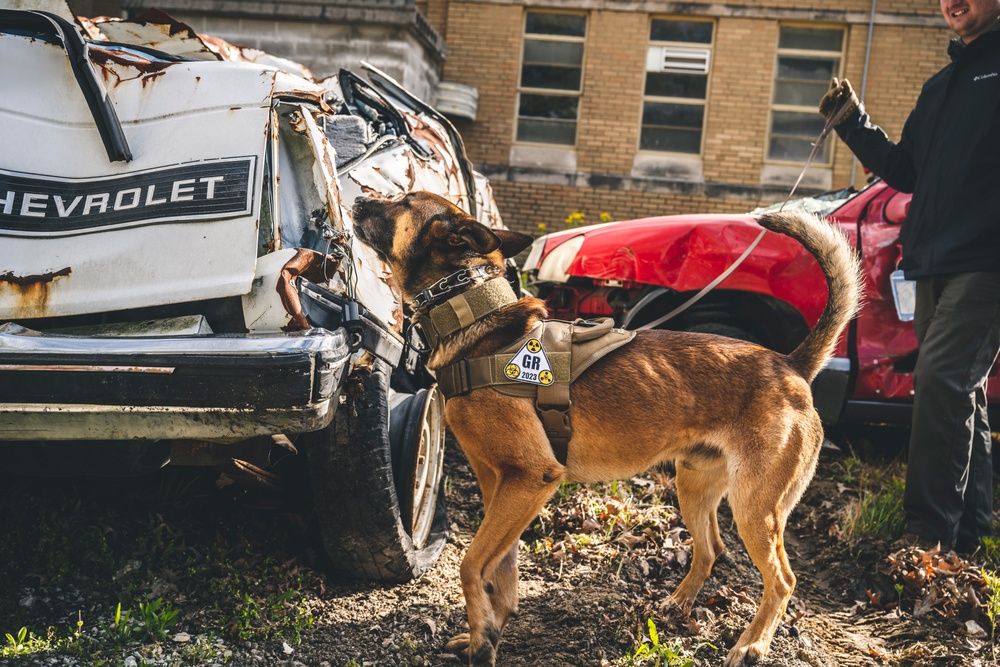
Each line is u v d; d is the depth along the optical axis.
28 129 2.65
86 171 2.64
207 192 2.53
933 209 3.81
